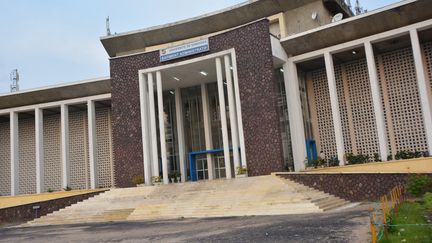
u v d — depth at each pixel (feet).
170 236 43.01
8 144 125.18
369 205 58.95
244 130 87.51
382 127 81.20
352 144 92.43
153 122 97.76
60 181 118.93
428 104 76.69
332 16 106.63
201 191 74.43
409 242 27.94
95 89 109.19
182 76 103.45
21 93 111.75
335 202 63.05
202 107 110.11
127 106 100.58
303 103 96.58
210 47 93.35
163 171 96.12
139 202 76.64
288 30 102.01
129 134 99.45
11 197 107.65
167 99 114.42
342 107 94.84
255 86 87.10
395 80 88.48
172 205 69.21
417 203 51.31
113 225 60.80
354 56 92.17
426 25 77.51
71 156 119.44
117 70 102.73
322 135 96.78
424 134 84.07
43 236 54.34
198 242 37.63
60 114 122.83
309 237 35.22
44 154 122.11
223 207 63.21
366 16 80.59
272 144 83.97
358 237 33.12
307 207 56.65
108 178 114.93
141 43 115.44
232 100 90.38
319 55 89.56
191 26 109.19
